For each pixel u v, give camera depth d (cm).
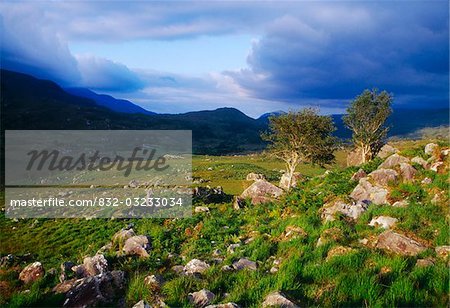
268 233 2020
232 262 1558
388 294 1004
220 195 4509
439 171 2186
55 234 4097
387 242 1423
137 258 1762
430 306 945
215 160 14625
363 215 1808
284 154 5400
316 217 1998
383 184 2227
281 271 1235
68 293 1223
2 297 1316
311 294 1038
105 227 3934
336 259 1270
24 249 3731
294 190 3228
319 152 5094
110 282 1252
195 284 1229
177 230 2419
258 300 1026
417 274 1103
